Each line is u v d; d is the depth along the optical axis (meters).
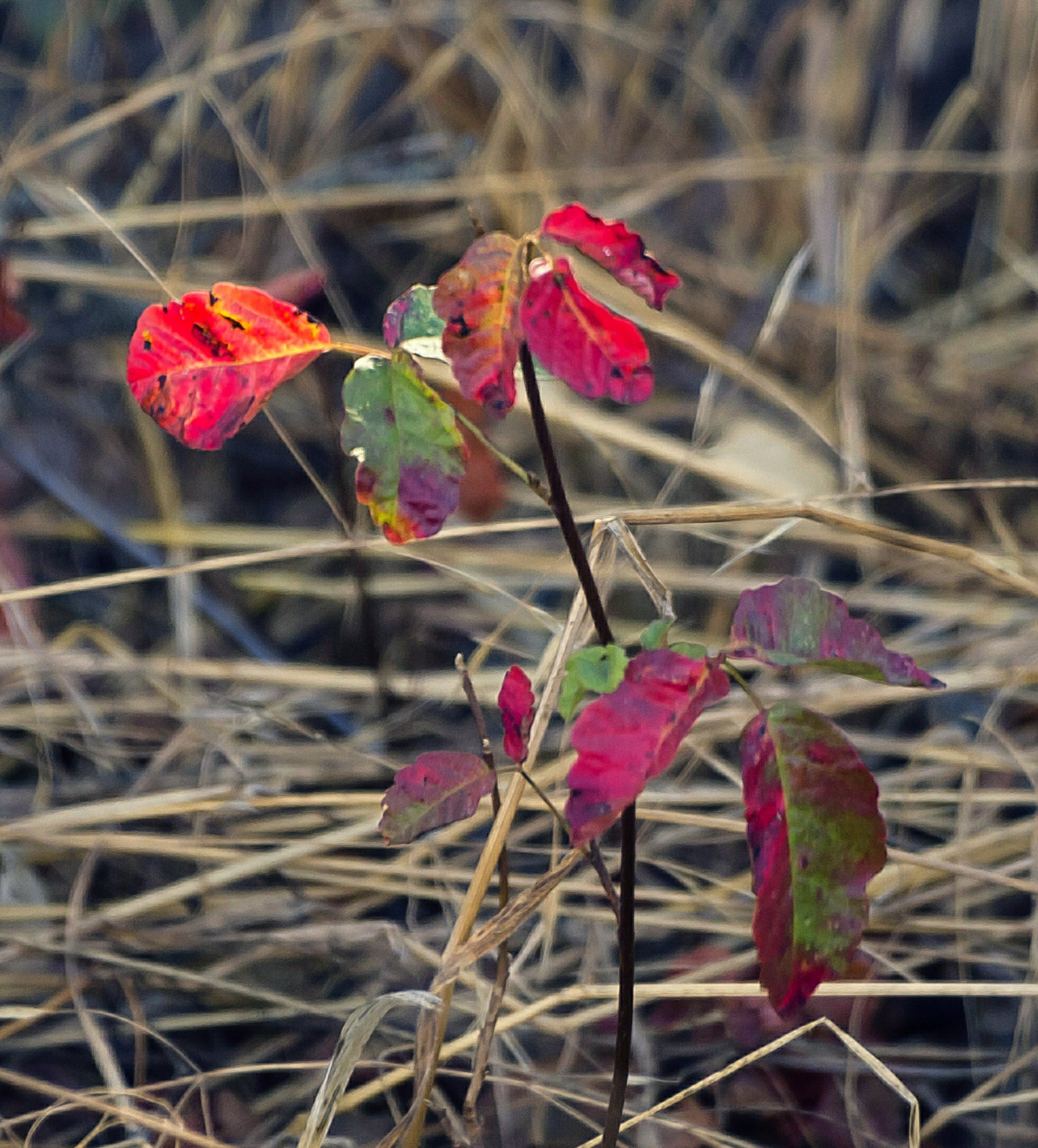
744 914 1.37
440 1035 1.21
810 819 1.12
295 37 2.18
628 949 1.17
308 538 1.93
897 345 2.29
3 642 1.69
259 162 1.98
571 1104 1.31
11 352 1.86
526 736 1.17
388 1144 1.21
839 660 1.13
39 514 1.96
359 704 1.66
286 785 1.49
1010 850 1.44
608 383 1.12
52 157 2.29
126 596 1.89
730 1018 1.34
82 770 1.57
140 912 1.35
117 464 2.10
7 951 1.33
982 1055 1.33
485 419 1.73
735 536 1.89
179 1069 1.32
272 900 1.36
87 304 2.06
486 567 1.92
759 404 2.14
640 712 1.11
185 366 1.15
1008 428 2.21
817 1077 1.33
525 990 1.32
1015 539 1.99
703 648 1.13
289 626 1.94
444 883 1.39
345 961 1.33
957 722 1.65
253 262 2.17
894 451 2.18
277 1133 1.30
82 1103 1.26
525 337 1.11
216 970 1.34
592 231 1.11
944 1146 1.32
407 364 1.14
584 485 2.11
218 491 2.12
